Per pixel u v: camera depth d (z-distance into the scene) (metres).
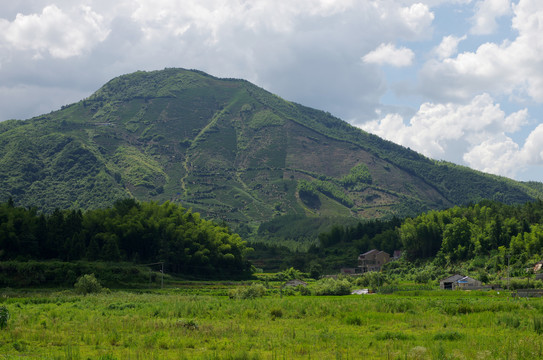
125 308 67.94
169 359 33.00
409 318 53.06
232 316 57.31
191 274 165.62
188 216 195.88
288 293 121.50
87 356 33.88
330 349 36.19
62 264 126.12
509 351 33.28
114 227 158.25
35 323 49.59
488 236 176.62
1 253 127.94
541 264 138.25
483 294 103.25
